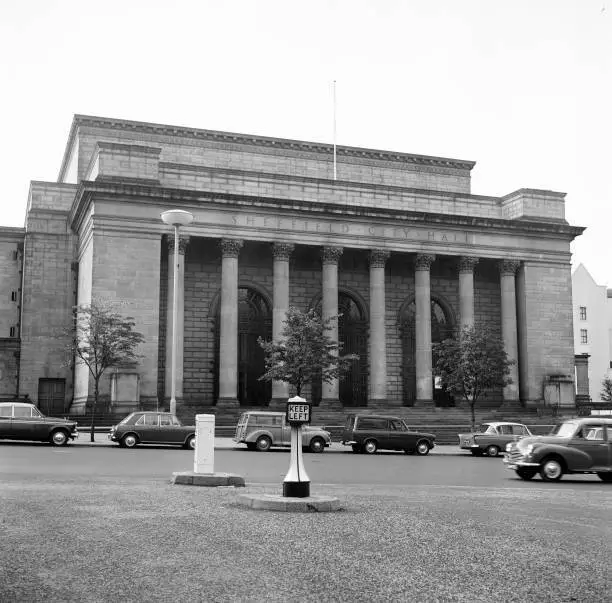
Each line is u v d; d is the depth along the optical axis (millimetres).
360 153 81688
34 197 73438
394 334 74375
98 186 61125
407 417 65438
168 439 44094
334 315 64438
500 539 14609
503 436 47500
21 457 35188
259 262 70688
